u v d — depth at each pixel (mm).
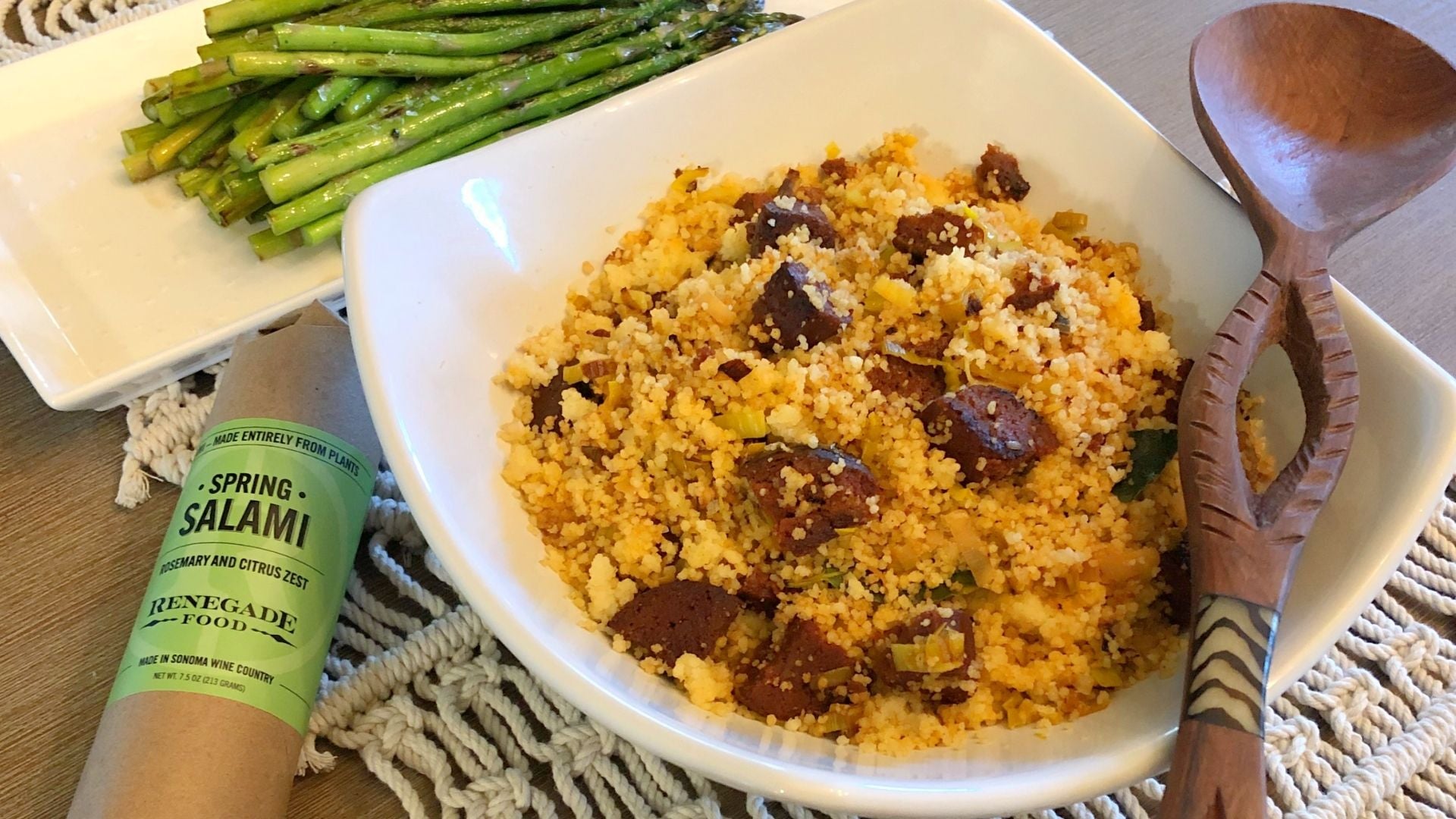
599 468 427
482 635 437
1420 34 601
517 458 423
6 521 465
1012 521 416
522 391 444
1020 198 487
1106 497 423
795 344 433
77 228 549
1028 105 483
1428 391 388
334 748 422
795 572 412
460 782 419
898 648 395
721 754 352
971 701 396
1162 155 458
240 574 409
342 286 510
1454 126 426
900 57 490
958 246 451
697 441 420
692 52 599
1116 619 409
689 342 438
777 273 432
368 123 556
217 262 545
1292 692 437
